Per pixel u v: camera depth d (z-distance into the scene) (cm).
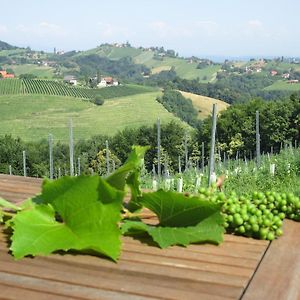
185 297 118
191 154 3619
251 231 159
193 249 148
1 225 167
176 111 7400
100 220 141
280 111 3591
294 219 178
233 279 128
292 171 961
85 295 119
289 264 137
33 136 6297
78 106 7725
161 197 150
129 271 132
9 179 249
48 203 148
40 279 127
